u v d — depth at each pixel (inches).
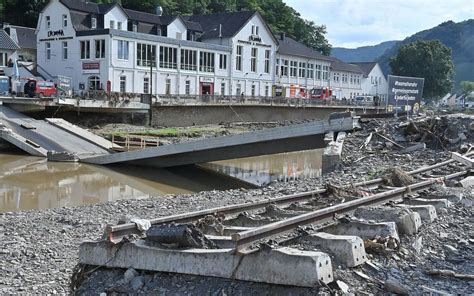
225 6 4409.5
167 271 292.0
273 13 4803.2
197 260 285.1
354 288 267.1
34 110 1764.3
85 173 1203.9
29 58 2874.0
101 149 1497.3
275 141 1251.8
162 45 2463.1
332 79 3828.7
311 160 1690.5
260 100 2591.0
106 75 2271.2
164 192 1043.3
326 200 510.6
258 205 459.5
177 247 298.2
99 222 607.5
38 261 438.6
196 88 2667.3
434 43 4675.2
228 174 1304.1
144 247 300.4
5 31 2847.0
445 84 4680.1
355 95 4111.7
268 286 265.9
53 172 1197.7
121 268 307.3
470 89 6299.2
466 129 1146.0
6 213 701.3
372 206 431.2
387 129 1222.3
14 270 413.4
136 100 2074.3
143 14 2751.0
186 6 4018.2
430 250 354.0
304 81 3506.4
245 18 2962.6
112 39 2260.1
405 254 330.6
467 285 289.4
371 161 1016.2
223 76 2834.6
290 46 3467.0
